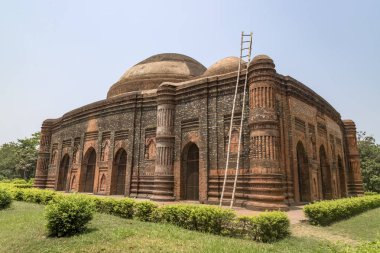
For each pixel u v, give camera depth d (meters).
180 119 13.92
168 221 8.24
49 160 23.28
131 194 14.85
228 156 10.88
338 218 9.58
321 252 5.59
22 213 10.07
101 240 6.38
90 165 18.66
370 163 29.97
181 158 13.52
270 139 10.15
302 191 12.57
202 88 13.30
